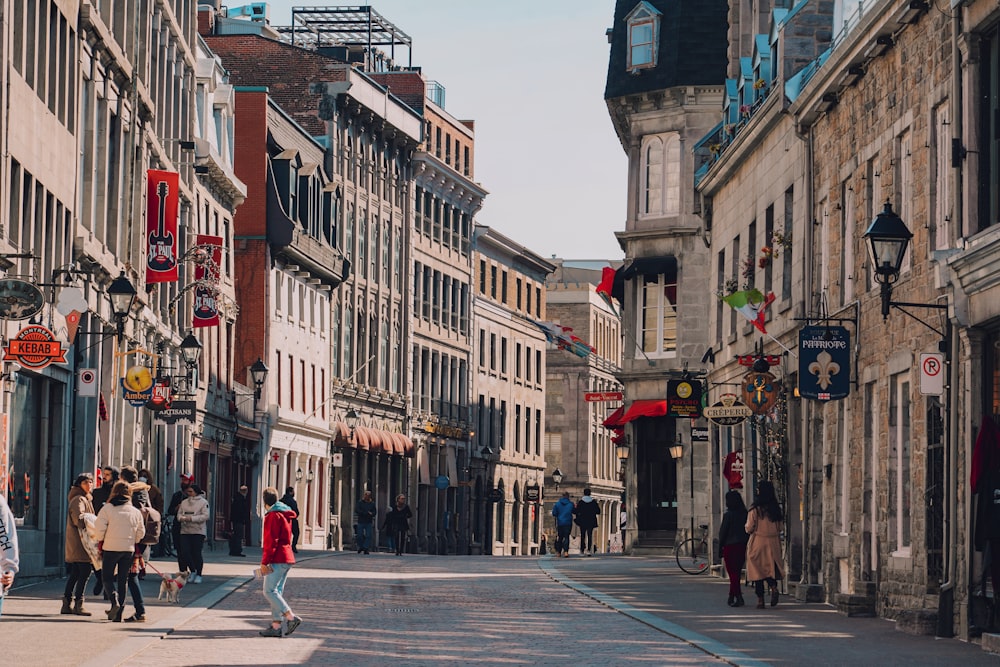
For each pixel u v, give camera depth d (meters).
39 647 20.81
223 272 66.69
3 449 31.56
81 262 39.19
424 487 98.56
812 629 26.16
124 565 25.02
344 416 86.19
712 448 47.81
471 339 107.31
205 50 67.50
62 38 37.41
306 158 81.62
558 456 130.75
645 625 26.62
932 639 24.48
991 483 23.88
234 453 69.19
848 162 32.88
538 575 44.78
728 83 48.41
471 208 107.56
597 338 134.25
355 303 88.69
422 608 30.11
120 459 45.34
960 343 25.20
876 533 30.05
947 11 26.23
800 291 36.62
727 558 31.77
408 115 95.50
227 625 25.20
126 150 46.03
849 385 30.75
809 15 37.97
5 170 31.19
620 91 63.28
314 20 104.06
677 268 62.06
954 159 25.38
